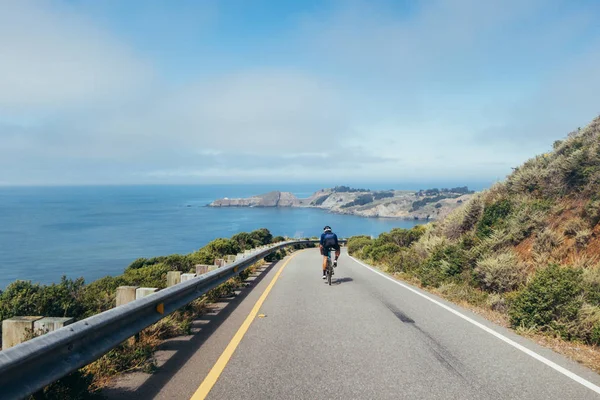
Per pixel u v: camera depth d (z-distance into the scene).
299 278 14.42
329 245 12.91
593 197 11.05
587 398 4.13
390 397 4.08
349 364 5.10
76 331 3.66
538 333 6.81
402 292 11.08
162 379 4.55
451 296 10.16
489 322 7.56
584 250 9.95
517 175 15.46
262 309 8.77
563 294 7.00
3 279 112.88
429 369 4.94
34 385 3.04
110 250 174.50
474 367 5.05
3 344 4.14
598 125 14.38
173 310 6.44
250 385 4.38
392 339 6.30
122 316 4.58
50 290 6.57
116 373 4.70
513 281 9.71
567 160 13.19
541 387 4.41
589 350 6.05
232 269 11.56
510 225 12.68
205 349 5.75
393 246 21.05
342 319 7.72
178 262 13.57
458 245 13.38
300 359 5.30
